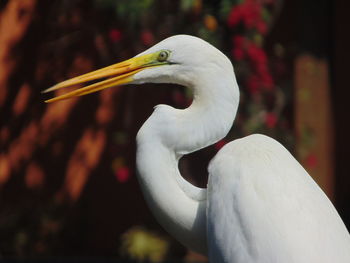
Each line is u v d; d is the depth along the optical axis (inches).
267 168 235.0
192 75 248.7
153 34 439.8
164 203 250.2
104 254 501.4
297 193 228.7
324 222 223.9
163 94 486.9
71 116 504.7
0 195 506.6
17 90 506.0
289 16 494.0
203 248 253.6
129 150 496.4
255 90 436.5
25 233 498.6
